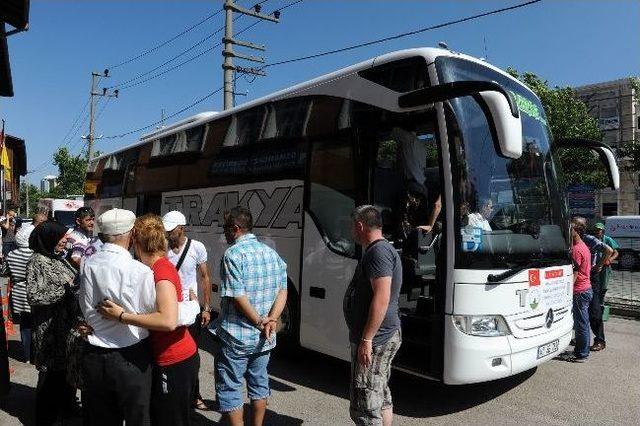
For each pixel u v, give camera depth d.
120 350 3.12
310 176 6.41
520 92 6.06
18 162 41.72
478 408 5.29
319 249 6.12
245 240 4.13
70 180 50.22
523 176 5.59
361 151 5.74
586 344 6.95
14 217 16.12
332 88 6.27
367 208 3.83
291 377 6.35
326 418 5.01
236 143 8.04
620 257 22.81
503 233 5.15
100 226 3.23
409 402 5.48
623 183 40.25
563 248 5.83
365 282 3.76
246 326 4.03
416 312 5.62
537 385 6.00
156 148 10.84
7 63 6.72
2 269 13.81
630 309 10.73
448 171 4.93
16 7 5.77
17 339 7.99
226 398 4.03
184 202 9.37
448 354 4.78
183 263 5.00
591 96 40.81
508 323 4.96
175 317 3.11
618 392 5.76
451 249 4.84
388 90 5.55
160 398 3.33
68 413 4.78
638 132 38.59
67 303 4.56
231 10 16.97
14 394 5.51
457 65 5.33
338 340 5.76
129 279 3.10
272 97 7.39
